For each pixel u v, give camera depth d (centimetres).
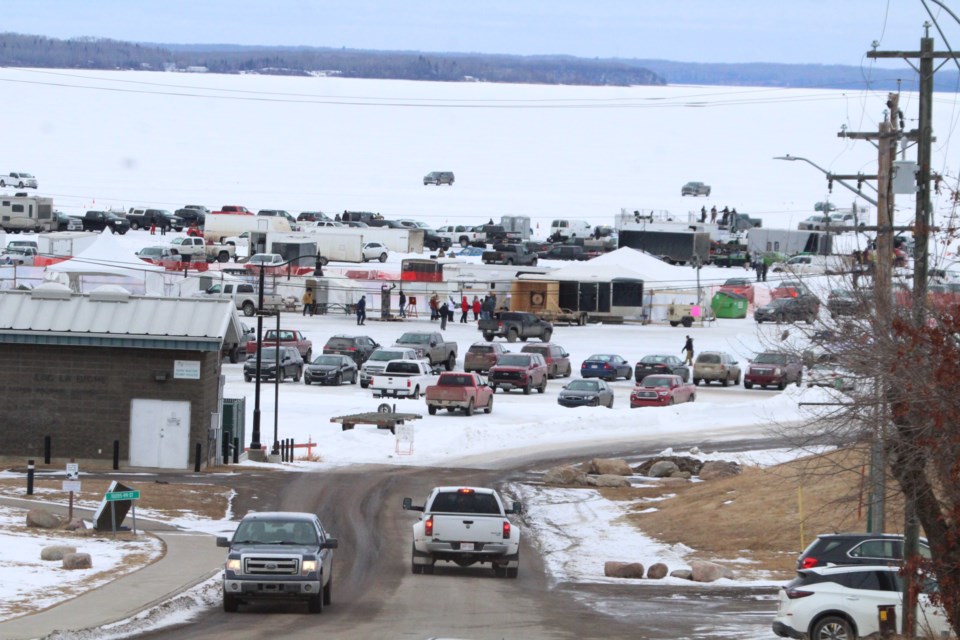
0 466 9419
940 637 4166
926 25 4247
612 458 11188
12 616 4309
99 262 19200
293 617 4841
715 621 5056
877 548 4441
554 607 5331
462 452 11475
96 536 6550
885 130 5706
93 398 9644
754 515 7581
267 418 12794
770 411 13825
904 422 3959
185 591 5044
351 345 16525
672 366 16125
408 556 6806
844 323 4456
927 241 4188
